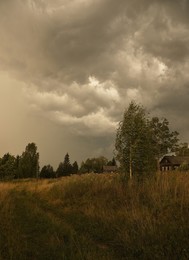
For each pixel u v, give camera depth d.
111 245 10.59
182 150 85.94
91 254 9.01
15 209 18.67
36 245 10.44
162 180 17.84
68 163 122.06
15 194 30.28
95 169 121.12
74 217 15.55
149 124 22.77
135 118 22.22
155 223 11.38
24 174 92.75
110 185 21.58
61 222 14.25
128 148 21.88
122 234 10.90
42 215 16.17
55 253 9.40
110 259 8.75
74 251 9.53
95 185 22.75
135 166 21.41
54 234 11.66
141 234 10.57
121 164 22.09
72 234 11.55
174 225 10.73
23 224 13.90
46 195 26.72
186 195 14.09
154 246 9.41
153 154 21.95
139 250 9.48
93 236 11.85
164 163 72.94
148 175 20.80
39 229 12.88
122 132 22.28
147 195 16.47
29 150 96.25
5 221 13.80
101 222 13.45
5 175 68.94
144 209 13.82
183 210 12.58
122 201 16.97
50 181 48.34
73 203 20.30
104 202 17.78
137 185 19.19
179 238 9.55
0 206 18.30
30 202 22.95
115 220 13.16
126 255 9.43
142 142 21.50
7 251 9.26
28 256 9.23
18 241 10.34
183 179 17.38
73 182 26.67
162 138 54.78
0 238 10.59
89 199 20.11
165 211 12.87
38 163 96.12
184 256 8.40
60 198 23.34
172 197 15.06
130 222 12.21
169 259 8.52
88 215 15.19
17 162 96.31
